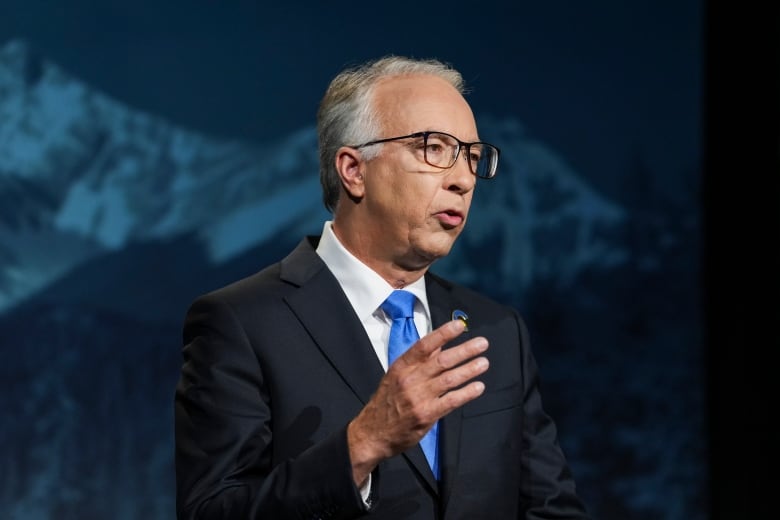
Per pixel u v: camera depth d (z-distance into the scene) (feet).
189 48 44.88
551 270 47.39
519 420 17.95
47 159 43.21
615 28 48.57
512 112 47.55
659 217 48.29
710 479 47.88
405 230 16.94
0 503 42.24
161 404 44.09
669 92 48.67
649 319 47.93
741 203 47.65
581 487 47.32
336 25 46.26
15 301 42.68
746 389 47.37
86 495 43.16
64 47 43.62
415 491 16.25
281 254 45.01
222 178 44.80
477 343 14.11
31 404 42.75
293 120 45.62
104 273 43.60
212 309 16.98
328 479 14.26
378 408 14.32
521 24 47.91
